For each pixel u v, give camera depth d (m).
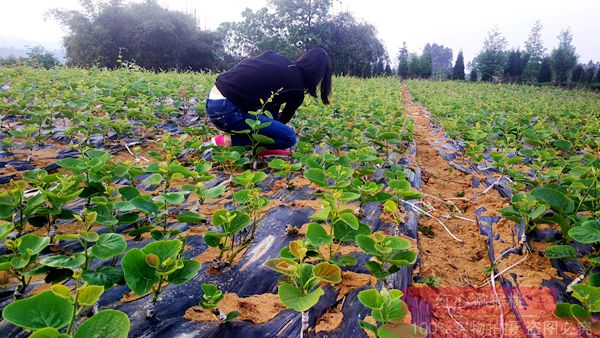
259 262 2.44
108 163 3.62
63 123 5.98
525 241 2.78
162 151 5.05
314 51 4.46
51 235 2.59
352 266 2.45
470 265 2.80
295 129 6.13
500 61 47.47
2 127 5.54
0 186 3.65
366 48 55.31
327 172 3.04
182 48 42.59
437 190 4.36
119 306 2.00
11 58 30.89
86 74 11.43
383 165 4.50
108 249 1.81
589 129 6.73
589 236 2.08
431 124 8.79
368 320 1.97
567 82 41.12
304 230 2.85
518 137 6.42
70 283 2.15
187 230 2.83
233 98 4.11
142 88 7.89
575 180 3.14
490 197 3.97
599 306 1.78
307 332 1.82
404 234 2.97
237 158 3.52
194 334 1.81
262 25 52.88
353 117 6.82
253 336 1.84
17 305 1.34
